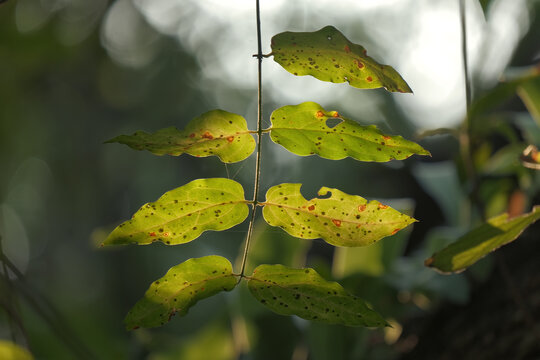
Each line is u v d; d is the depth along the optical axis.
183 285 0.45
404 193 1.13
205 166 2.20
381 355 0.73
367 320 0.45
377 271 0.70
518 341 0.61
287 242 0.73
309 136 0.44
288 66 0.44
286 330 0.73
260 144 0.44
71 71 1.96
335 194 0.43
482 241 0.47
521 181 0.71
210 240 1.73
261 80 0.44
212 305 1.89
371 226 0.44
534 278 0.63
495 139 0.81
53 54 1.62
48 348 0.84
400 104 1.98
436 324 0.70
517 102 0.84
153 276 2.16
